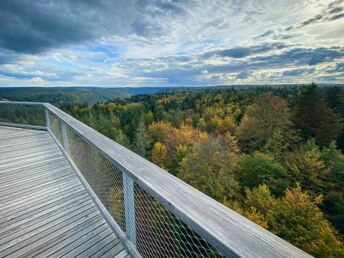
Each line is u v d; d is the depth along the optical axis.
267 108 19.95
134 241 1.54
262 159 13.41
